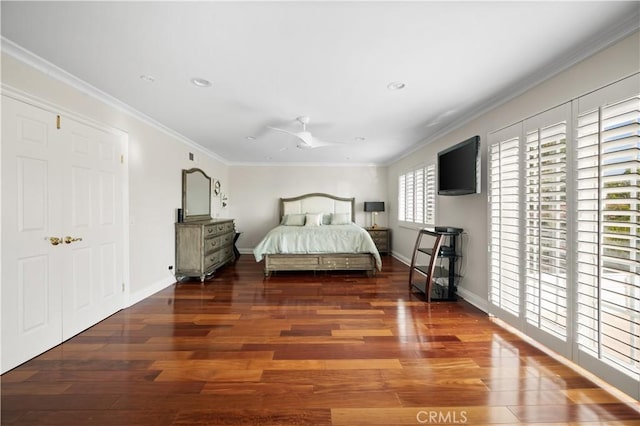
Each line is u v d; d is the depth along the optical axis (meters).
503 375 1.86
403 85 2.44
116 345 2.25
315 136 4.18
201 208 4.96
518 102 2.48
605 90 1.66
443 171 3.40
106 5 1.46
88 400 1.61
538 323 2.18
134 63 2.09
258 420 1.47
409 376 1.85
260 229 6.60
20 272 1.96
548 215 2.10
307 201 6.56
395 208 6.08
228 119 3.39
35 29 1.67
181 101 2.83
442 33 1.71
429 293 3.26
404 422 1.46
